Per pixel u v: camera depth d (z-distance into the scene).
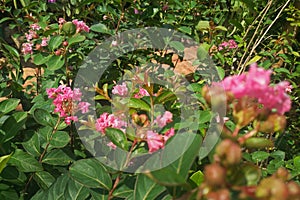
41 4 1.14
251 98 0.41
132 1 1.01
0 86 0.96
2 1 1.19
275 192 0.31
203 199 0.34
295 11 1.16
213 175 0.33
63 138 0.71
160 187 0.48
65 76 0.91
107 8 1.05
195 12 1.30
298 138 1.19
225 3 1.31
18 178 0.67
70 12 1.13
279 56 1.17
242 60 1.10
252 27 1.17
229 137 0.41
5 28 1.54
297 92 1.17
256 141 0.44
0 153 0.69
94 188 0.60
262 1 1.17
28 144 0.71
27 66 1.73
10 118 0.70
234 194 0.35
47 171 0.73
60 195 0.66
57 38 0.83
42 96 0.92
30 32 1.00
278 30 1.22
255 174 0.36
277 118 0.38
